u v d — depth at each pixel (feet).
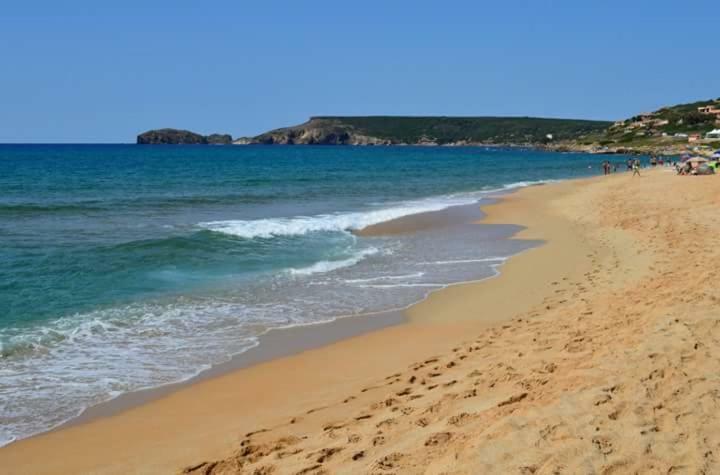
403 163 289.74
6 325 32.68
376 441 17.21
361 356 28.96
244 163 269.44
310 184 147.95
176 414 22.53
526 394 18.80
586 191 120.26
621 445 14.53
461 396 20.04
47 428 21.52
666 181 126.11
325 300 39.63
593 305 31.86
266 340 31.73
